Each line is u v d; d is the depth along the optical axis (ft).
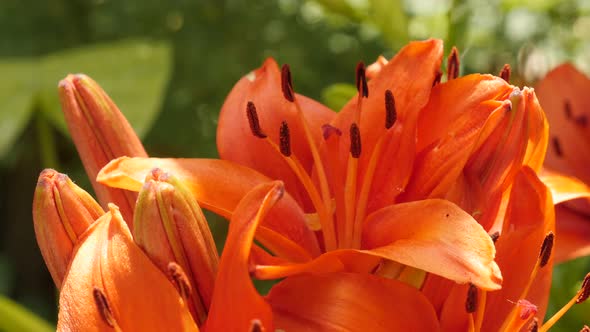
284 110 2.20
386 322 1.98
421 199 2.09
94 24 7.16
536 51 2.68
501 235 2.07
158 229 1.97
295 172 2.16
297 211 2.12
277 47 6.94
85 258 1.97
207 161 2.09
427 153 2.09
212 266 2.00
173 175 1.99
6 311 2.47
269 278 1.97
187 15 7.10
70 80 2.15
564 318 2.48
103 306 1.94
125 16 7.11
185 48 6.94
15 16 7.27
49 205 2.01
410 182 2.10
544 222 2.08
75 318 1.95
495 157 2.06
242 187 2.09
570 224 2.48
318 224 2.16
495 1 3.57
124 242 1.97
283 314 1.98
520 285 2.08
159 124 6.96
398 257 1.96
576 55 4.27
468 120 2.06
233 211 2.06
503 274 2.08
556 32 4.22
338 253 1.99
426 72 2.09
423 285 2.05
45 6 7.30
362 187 2.10
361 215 2.10
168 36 7.04
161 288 1.95
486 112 2.05
